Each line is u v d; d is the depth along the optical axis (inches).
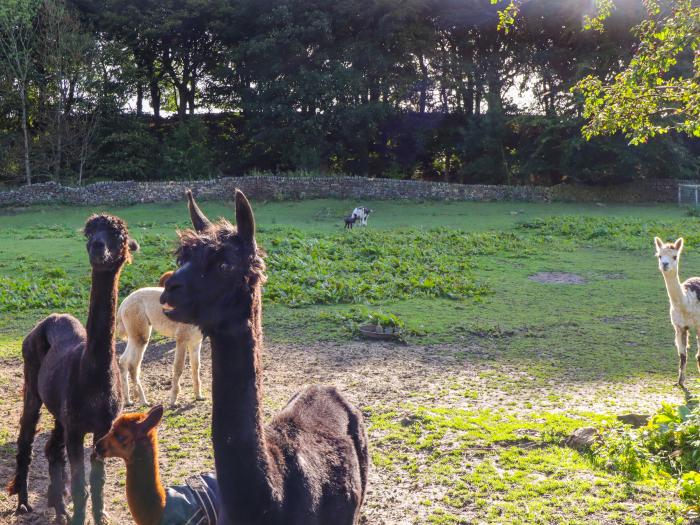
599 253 834.2
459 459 267.7
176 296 115.0
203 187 1392.7
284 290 609.9
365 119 1599.4
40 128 1648.6
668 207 1359.5
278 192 1414.9
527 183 1619.1
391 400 344.8
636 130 361.4
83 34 1622.8
